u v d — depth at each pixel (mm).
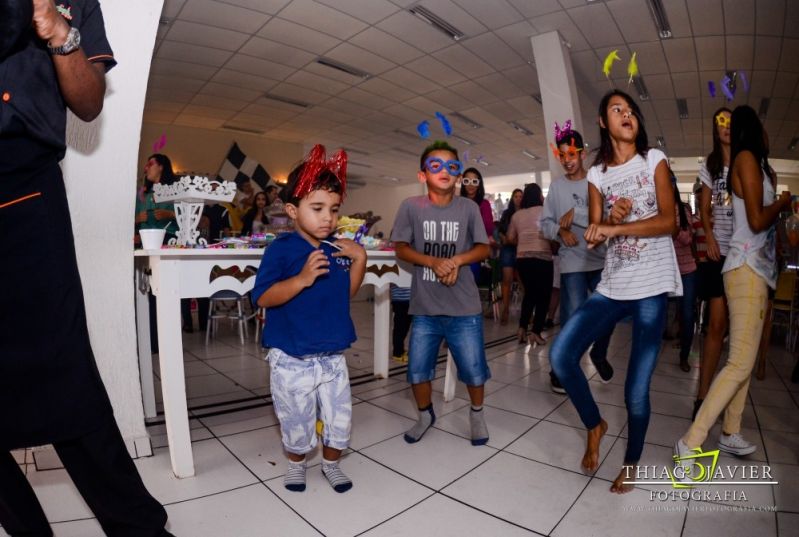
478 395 1916
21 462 1714
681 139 9961
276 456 1809
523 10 4887
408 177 15539
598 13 4934
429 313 1895
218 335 4441
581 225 2475
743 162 1628
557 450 1867
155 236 1664
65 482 1581
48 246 949
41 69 917
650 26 5180
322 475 1652
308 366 1520
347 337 1556
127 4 1590
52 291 953
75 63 942
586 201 2465
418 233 1945
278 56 5984
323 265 1442
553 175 5488
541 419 2211
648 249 1537
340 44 5652
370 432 2055
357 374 2988
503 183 17531
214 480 1610
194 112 8336
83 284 1647
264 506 1443
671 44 5590
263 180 10023
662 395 2602
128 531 1081
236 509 1424
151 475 1644
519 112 8320
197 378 2904
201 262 1657
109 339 1710
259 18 5047
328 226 1508
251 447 1888
